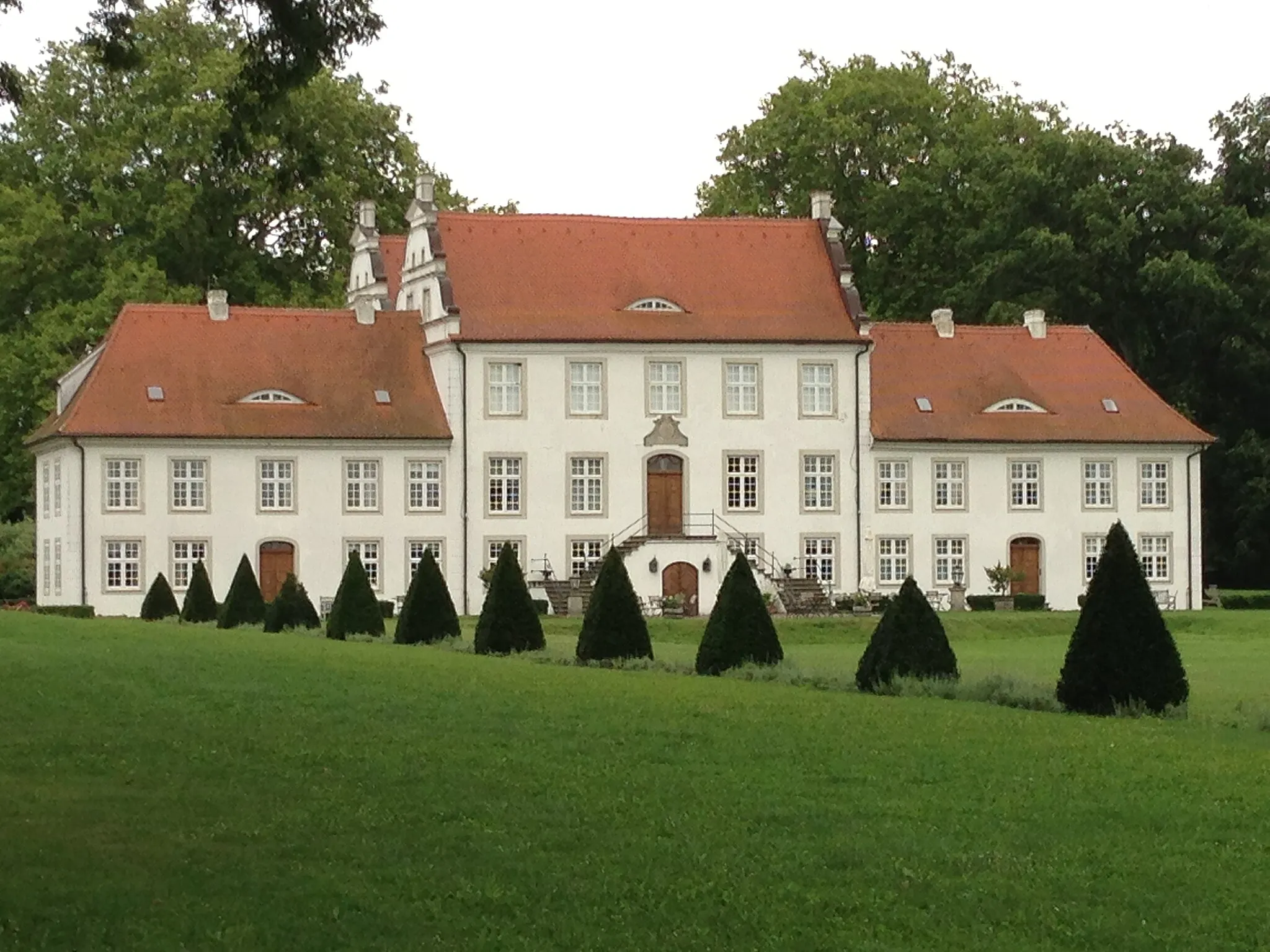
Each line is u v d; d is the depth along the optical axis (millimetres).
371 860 20078
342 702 34000
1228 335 98312
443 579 55094
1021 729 31703
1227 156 100875
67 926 17359
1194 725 33031
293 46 32344
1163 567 89188
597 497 84500
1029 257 98500
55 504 83250
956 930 17719
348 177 102438
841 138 109688
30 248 95125
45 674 38375
